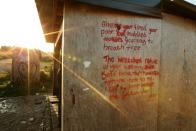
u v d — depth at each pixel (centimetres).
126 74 257
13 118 595
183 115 318
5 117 605
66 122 225
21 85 1031
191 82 326
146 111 275
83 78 232
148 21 270
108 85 246
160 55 286
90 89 236
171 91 301
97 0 233
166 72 294
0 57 2581
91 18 235
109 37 245
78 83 230
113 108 250
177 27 303
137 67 264
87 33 234
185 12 297
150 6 267
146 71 272
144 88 272
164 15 288
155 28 276
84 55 233
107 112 246
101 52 241
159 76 286
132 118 264
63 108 225
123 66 255
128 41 257
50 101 695
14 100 824
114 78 250
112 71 248
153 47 275
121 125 256
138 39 263
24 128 514
